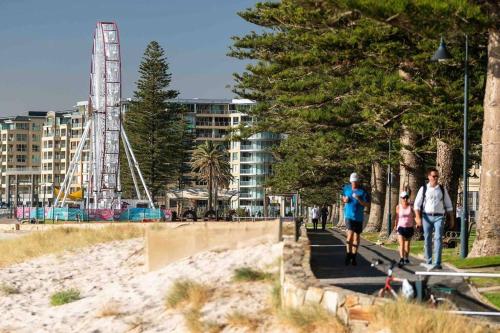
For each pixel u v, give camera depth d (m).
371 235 47.56
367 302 13.55
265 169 197.00
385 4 22.62
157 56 128.62
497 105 24.61
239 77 57.00
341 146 50.72
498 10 23.44
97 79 107.81
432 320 12.52
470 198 102.25
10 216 145.12
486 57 33.78
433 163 57.66
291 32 43.91
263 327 16.83
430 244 18.72
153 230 32.16
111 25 105.44
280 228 30.30
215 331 17.89
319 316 14.31
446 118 34.31
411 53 33.81
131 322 21.39
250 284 21.70
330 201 108.38
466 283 16.08
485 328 12.19
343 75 40.44
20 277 37.44
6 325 25.48
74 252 43.69
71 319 24.33
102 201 106.69
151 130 129.00
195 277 25.80
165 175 131.12
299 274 16.67
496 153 24.55
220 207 182.00
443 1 22.30
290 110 43.97
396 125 38.62
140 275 32.28
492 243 24.47
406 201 20.41
